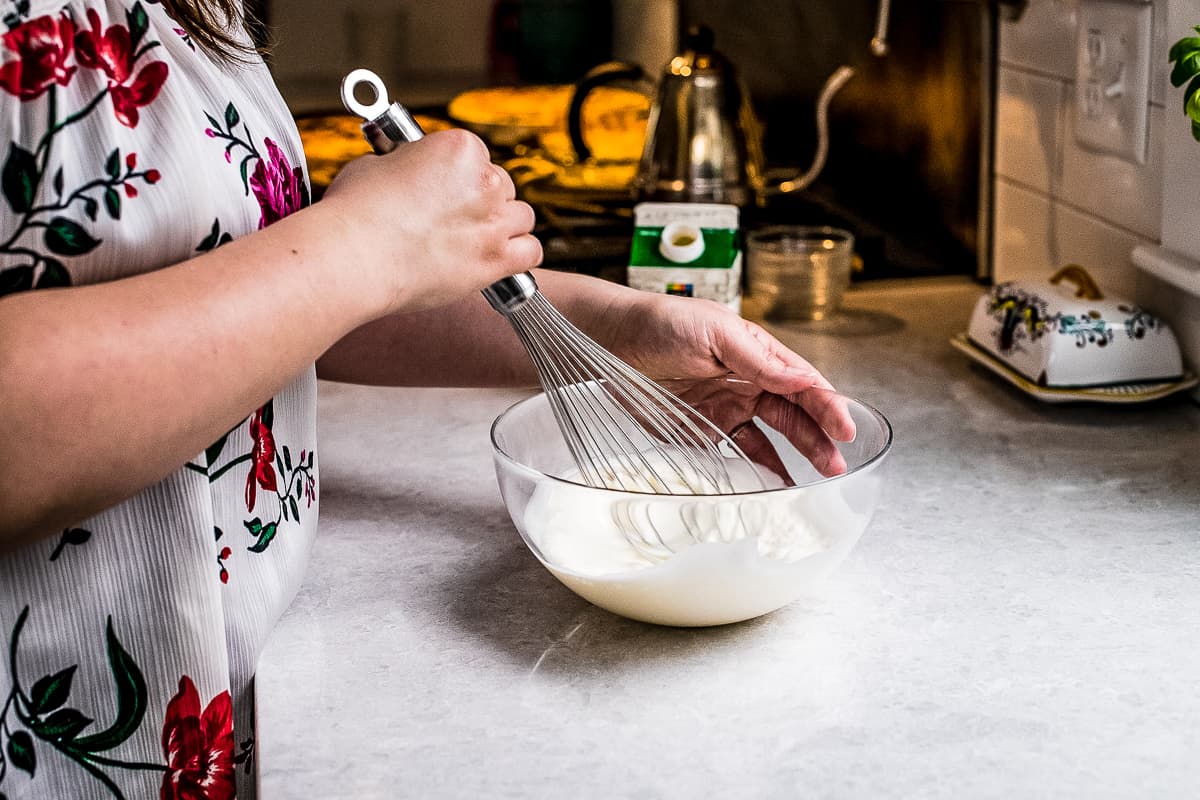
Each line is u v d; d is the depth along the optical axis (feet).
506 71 6.97
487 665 2.14
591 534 2.11
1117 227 3.48
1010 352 3.37
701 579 2.03
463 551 2.56
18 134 1.72
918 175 4.51
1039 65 3.79
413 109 6.44
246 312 1.65
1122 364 3.22
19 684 1.86
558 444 2.51
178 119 1.85
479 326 2.67
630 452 2.49
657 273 3.42
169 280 1.64
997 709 1.97
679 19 6.23
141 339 1.57
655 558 2.08
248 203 2.00
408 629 2.27
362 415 3.33
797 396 2.44
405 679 2.11
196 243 1.88
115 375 1.56
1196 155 3.00
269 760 1.89
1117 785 1.78
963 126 4.19
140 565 1.90
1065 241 3.77
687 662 2.13
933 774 1.82
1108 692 2.00
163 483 1.87
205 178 1.87
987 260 4.24
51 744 1.91
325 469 2.97
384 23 6.81
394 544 2.60
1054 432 3.09
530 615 2.31
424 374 2.75
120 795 1.98
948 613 2.25
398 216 1.82
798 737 1.91
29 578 1.83
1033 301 3.34
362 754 1.91
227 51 2.10
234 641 2.10
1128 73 3.29
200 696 1.97
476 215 1.89
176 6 1.99
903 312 4.03
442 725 1.98
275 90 2.28
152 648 1.93
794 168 5.16
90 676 1.91
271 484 2.17
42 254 1.75
